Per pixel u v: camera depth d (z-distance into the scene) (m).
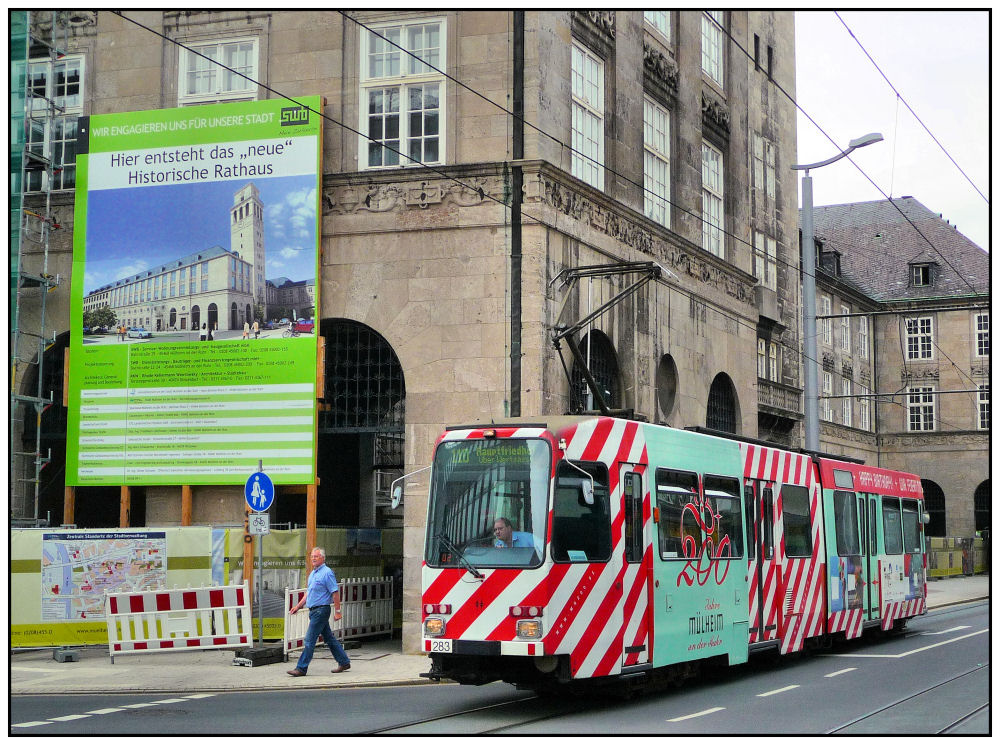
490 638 13.95
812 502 20.73
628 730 12.44
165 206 22.81
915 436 64.69
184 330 22.45
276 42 23.39
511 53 22.36
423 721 13.27
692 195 29.33
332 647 18.23
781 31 44.56
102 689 16.77
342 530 22.48
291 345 22.02
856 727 12.51
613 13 25.72
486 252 21.95
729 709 14.11
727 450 17.84
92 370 22.73
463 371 21.81
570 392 22.70
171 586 21.06
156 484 22.27
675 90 28.84
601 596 14.37
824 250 60.19
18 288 23.17
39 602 20.56
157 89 23.73
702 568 16.56
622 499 14.92
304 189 22.33
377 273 22.42
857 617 22.11
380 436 30.17
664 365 27.52
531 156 22.03
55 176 24.14
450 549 14.39
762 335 41.41
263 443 21.91
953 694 15.30
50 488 25.83
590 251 23.81
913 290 65.75
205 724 13.17
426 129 22.62
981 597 38.41
